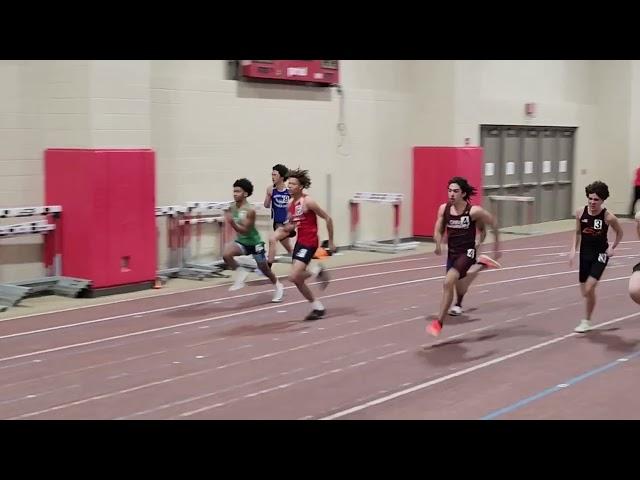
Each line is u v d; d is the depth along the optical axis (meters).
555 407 6.96
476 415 6.75
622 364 8.48
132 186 12.59
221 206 14.81
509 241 20.08
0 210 11.45
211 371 8.17
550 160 24.48
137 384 7.70
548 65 24.02
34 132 12.38
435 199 19.48
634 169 26.09
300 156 16.98
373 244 18.17
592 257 9.73
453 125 19.25
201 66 14.96
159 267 14.21
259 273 14.45
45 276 12.59
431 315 11.00
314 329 10.12
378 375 8.03
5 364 8.40
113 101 12.31
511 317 10.91
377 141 18.88
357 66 18.20
